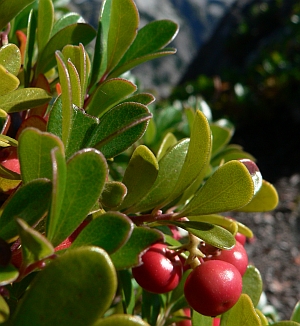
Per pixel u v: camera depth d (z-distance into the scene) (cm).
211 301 7
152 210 9
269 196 10
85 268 5
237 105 74
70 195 6
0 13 9
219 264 8
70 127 7
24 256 6
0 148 8
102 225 6
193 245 8
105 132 7
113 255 6
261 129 76
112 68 10
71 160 6
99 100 9
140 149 8
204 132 8
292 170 69
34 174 6
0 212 7
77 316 5
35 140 6
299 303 11
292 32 78
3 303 5
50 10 10
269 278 50
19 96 8
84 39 10
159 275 8
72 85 7
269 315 17
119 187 7
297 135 74
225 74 79
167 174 9
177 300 11
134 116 8
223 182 8
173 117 18
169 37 11
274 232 57
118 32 10
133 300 9
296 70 71
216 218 9
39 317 5
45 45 10
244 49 106
